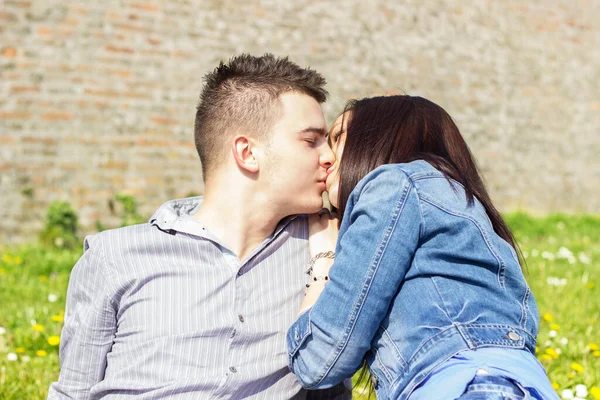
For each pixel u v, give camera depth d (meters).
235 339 2.04
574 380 3.53
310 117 2.17
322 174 2.21
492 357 1.76
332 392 2.29
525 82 12.23
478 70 11.68
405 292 1.91
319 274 2.17
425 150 2.14
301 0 9.73
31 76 7.76
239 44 9.13
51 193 7.81
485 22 11.83
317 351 1.94
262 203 2.15
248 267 2.13
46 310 4.57
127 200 8.16
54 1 7.89
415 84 10.91
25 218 7.65
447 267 1.90
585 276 6.15
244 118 2.14
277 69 2.19
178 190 8.59
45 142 7.81
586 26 13.09
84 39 8.05
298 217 2.29
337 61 10.05
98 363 2.10
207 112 2.22
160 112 8.49
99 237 2.12
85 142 8.02
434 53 11.16
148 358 2.01
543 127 12.42
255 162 2.14
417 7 11.00
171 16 8.62
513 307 1.89
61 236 7.59
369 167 2.13
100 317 2.07
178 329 2.02
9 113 7.64
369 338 1.92
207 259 2.09
